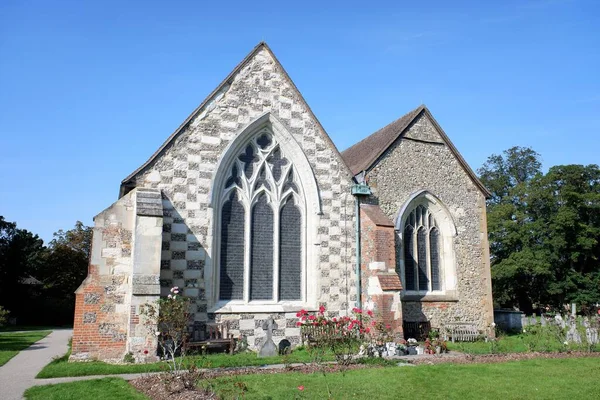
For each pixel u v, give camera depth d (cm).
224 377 1193
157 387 1075
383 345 1677
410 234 2338
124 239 1634
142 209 1584
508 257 5125
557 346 1859
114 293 1590
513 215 5422
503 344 2016
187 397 965
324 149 2091
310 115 2081
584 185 5222
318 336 1573
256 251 1914
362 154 2545
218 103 1905
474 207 2517
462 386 1132
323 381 1153
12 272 4766
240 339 1772
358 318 1766
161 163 1770
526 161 6456
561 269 5056
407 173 2347
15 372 1363
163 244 1717
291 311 1881
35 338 2667
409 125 2414
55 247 5412
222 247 1853
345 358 1507
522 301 5325
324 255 2002
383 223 2019
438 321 2273
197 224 1781
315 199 2022
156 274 1552
